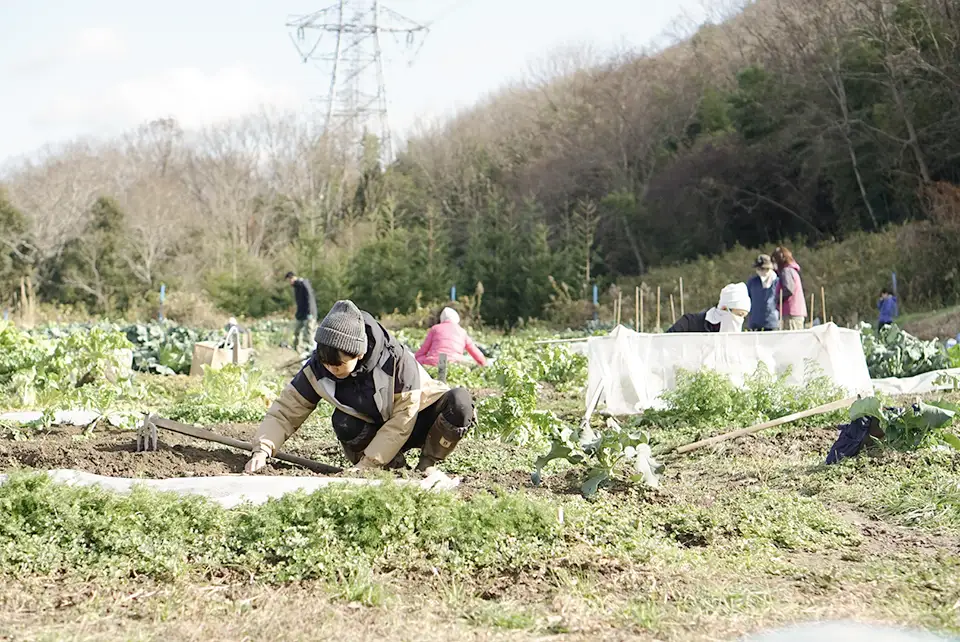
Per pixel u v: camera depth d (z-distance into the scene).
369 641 3.78
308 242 47.72
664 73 54.53
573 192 53.22
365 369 6.11
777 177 42.88
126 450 6.88
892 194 39.38
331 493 5.03
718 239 44.66
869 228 40.22
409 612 4.18
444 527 4.95
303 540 4.79
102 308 51.91
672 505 5.94
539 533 5.09
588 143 53.84
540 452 8.04
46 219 58.84
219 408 10.18
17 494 4.91
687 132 51.84
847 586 4.52
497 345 21.62
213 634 3.83
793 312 13.62
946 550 5.14
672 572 4.71
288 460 6.46
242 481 5.72
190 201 68.44
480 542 4.92
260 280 49.62
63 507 4.88
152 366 18.55
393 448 6.22
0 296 52.53
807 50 42.31
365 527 4.88
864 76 38.88
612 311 36.62
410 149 66.31
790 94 41.81
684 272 41.28
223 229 62.16
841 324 30.53
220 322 38.94
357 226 57.38
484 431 8.66
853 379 10.43
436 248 45.38
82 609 4.12
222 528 4.99
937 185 33.78
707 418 9.77
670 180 45.72
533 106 63.56
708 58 53.53
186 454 6.76
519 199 56.06
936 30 36.31
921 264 31.38
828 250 36.75
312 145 69.25
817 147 39.97
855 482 6.61
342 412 6.39
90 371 12.30
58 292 53.69
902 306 30.62
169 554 4.74
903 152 37.84
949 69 36.25
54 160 66.88
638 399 10.49
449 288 44.31
